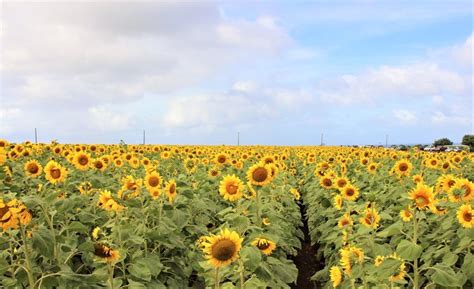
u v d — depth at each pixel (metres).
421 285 6.89
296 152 34.97
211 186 11.06
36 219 5.53
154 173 8.01
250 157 19.83
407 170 12.12
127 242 6.58
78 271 6.76
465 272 5.93
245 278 5.82
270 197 10.30
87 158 11.02
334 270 6.36
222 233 4.75
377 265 5.42
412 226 7.47
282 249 9.20
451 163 16.28
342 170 16.48
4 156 8.01
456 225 6.80
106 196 6.95
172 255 7.62
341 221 8.10
